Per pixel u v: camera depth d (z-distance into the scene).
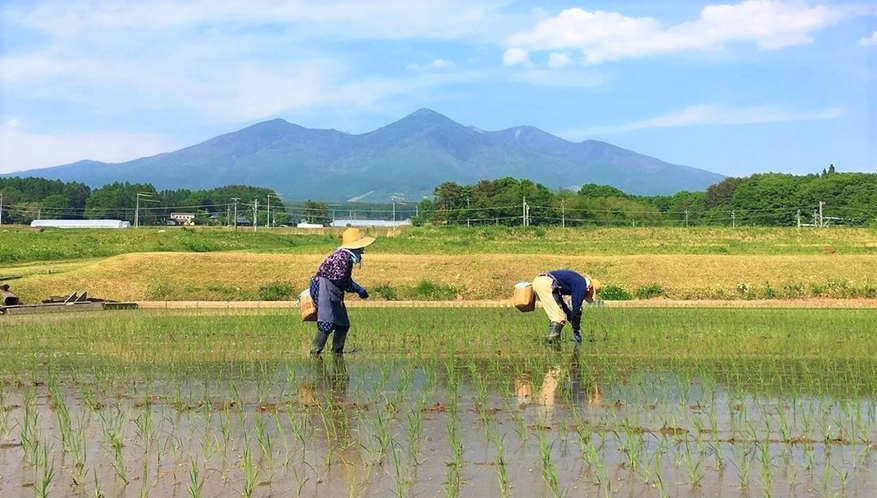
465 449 6.15
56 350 11.94
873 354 11.46
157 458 5.89
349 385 8.95
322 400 8.09
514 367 10.28
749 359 10.95
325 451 6.07
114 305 23.17
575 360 10.94
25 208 117.38
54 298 23.78
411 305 23.59
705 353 11.62
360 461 5.80
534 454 5.99
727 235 54.03
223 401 8.04
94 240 48.19
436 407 7.74
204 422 7.05
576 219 71.00
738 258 30.41
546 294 13.06
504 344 12.84
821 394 8.39
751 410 7.66
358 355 11.52
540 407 7.75
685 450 6.14
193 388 8.75
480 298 27.48
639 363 10.60
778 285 27.97
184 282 27.19
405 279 28.27
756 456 5.97
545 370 10.02
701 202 115.75
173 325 15.77
